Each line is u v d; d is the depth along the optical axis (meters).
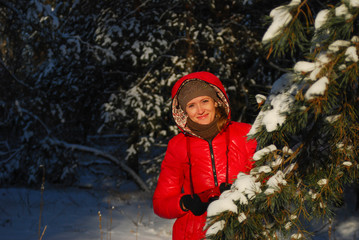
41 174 8.84
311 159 1.17
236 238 1.13
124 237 4.45
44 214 5.84
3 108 9.14
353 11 0.91
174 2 7.49
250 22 7.63
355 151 1.14
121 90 7.84
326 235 3.95
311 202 1.15
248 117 7.55
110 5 7.65
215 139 1.90
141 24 7.65
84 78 8.23
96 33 7.41
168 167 1.98
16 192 7.91
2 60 8.97
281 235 1.19
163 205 1.86
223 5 7.30
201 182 1.88
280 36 0.96
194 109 1.90
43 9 7.52
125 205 7.04
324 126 1.12
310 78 0.99
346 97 1.09
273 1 7.08
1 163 9.00
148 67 7.93
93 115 9.03
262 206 1.12
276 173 1.14
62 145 8.73
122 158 10.29
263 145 1.19
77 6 7.65
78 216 5.79
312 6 6.07
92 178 10.47
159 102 7.43
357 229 5.78
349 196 7.48
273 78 7.99
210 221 1.14
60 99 8.61
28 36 8.52
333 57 0.97
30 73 9.12
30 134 8.68
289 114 1.05
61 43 7.54
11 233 4.41
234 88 7.37
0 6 8.84
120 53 7.61
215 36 7.35
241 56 7.48
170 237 4.64
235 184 1.18
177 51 7.66
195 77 1.95
